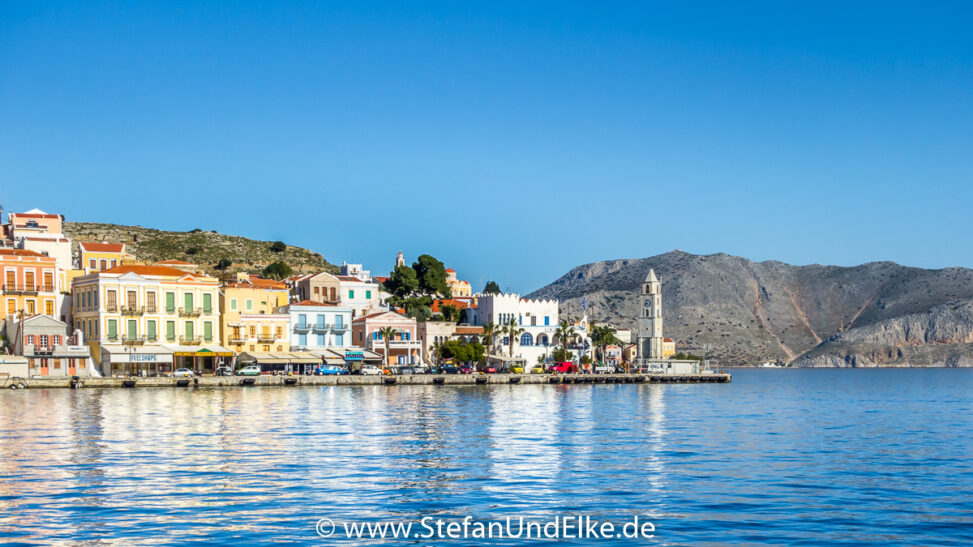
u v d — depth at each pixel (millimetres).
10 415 83938
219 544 35406
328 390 134000
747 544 36344
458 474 51656
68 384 129375
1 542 35375
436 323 185500
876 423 92062
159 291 146375
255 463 54469
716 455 61375
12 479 48281
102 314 140875
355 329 176125
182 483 47406
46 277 145250
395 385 152375
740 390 177250
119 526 37906
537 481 49656
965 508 43125
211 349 147625
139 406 95875
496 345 194125
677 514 41469
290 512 40844
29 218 168125
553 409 102500
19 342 133875
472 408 100438
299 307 161875
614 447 65188
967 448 67250
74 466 52688
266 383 141000
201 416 84625
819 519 40594
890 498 45531
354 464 54656
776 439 72812
